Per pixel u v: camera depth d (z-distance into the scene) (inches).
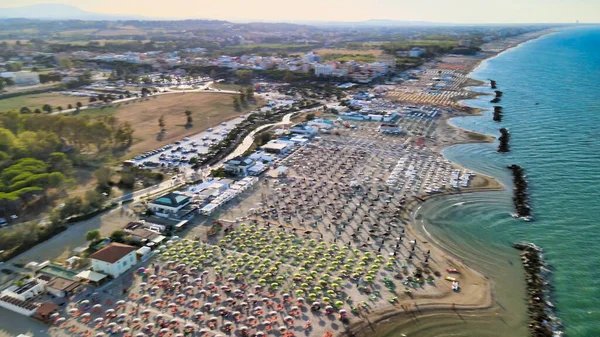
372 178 6934.1
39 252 4660.4
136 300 3900.1
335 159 7849.4
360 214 5674.2
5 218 5369.1
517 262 4655.5
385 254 4717.0
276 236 5078.7
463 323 3698.3
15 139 7185.0
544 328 3649.1
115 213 5615.2
